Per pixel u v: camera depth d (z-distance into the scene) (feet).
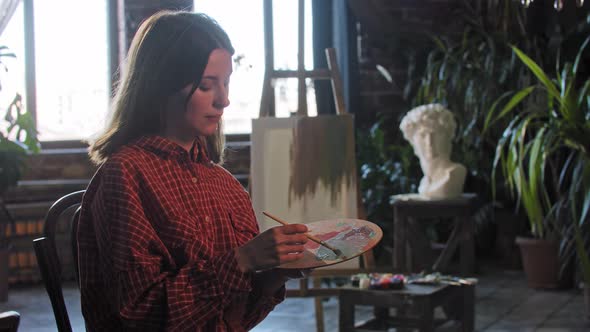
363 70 19.56
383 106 19.53
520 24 17.01
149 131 3.97
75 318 13.51
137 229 3.56
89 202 3.85
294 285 16.17
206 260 3.71
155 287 3.53
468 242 13.16
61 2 19.60
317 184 11.05
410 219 16.03
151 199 3.72
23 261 17.31
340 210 11.00
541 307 13.66
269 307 4.16
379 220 16.74
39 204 17.51
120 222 3.58
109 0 19.22
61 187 18.31
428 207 13.25
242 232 4.20
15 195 18.02
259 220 11.06
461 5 19.26
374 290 9.49
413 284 9.92
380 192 16.75
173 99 3.82
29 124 16.28
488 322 12.59
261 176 11.15
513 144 12.52
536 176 12.14
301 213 11.01
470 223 13.17
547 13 17.38
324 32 19.80
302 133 11.18
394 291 9.35
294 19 19.95
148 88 3.82
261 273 4.05
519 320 12.71
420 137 13.61
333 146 11.13
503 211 17.95
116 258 3.54
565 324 12.35
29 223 17.37
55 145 19.47
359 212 11.01
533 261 15.26
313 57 19.85
